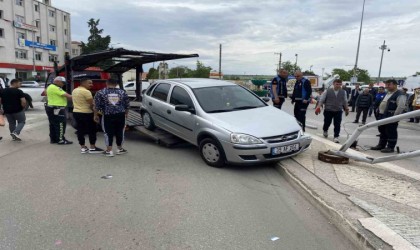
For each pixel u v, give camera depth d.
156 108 7.95
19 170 5.92
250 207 4.36
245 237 3.56
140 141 8.59
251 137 5.66
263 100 7.59
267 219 4.00
